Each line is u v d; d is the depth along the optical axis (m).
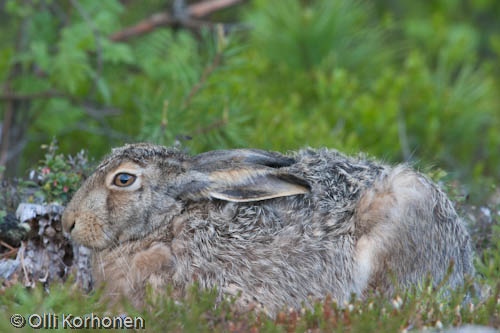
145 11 23.03
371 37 23.44
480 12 30.14
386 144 19.98
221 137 15.22
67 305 8.59
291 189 9.80
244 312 9.02
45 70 17.69
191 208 10.36
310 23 22.72
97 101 19.92
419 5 29.14
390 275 9.51
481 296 10.33
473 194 14.38
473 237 12.40
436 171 12.84
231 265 9.94
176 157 10.56
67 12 19.69
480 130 24.12
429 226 10.16
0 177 12.52
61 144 19.61
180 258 10.03
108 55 17.95
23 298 8.74
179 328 8.30
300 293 9.88
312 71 22.25
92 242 10.32
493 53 29.05
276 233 9.98
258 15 23.22
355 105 20.83
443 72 23.73
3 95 18.34
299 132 18.25
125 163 10.31
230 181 10.06
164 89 16.08
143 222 10.33
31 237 10.85
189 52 19.45
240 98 17.16
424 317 8.82
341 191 10.30
